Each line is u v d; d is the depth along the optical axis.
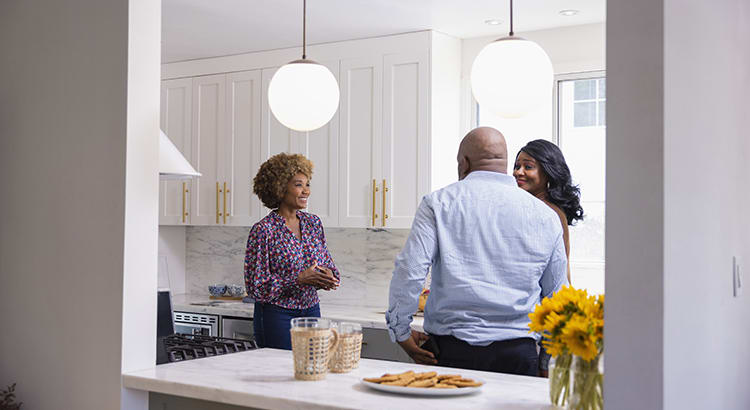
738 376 2.14
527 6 3.81
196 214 5.13
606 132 1.58
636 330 1.54
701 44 1.78
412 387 1.83
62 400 2.29
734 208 2.09
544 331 1.77
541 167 3.55
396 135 4.35
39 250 2.35
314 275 3.58
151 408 2.32
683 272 1.64
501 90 2.59
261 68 4.85
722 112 1.97
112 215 2.19
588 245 4.24
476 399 1.81
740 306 2.17
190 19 4.09
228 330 4.56
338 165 4.54
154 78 2.25
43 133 2.35
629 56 1.55
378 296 4.81
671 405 1.57
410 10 3.90
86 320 2.24
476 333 2.37
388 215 4.37
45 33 2.35
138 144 2.21
